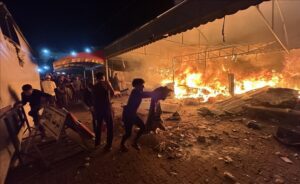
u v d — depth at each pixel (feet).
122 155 13.69
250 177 10.11
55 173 11.78
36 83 33.78
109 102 14.52
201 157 12.66
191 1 13.65
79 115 28.43
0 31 16.71
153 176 10.87
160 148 13.99
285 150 12.90
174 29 15.88
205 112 23.48
